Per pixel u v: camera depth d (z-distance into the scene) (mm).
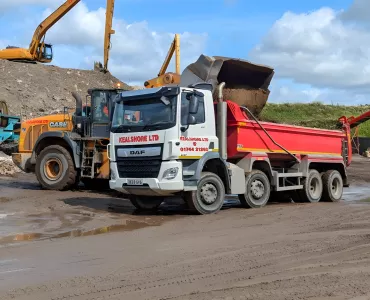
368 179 24328
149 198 12281
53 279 5988
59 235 8852
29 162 16766
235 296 5344
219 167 12055
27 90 36938
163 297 5320
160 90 10875
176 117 10672
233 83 13977
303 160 14586
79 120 15758
